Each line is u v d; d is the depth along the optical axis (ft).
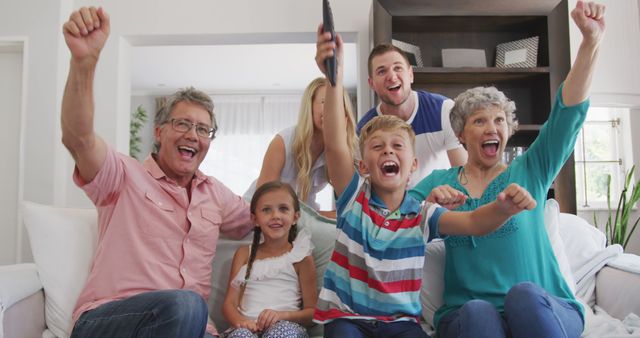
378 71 6.70
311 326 4.70
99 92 9.89
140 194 4.59
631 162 11.09
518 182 4.40
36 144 9.41
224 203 5.14
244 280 4.79
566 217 6.20
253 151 23.77
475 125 4.49
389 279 3.96
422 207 4.22
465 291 4.27
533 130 8.89
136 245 4.46
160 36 10.07
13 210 9.91
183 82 21.95
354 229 4.15
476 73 9.00
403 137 4.18
